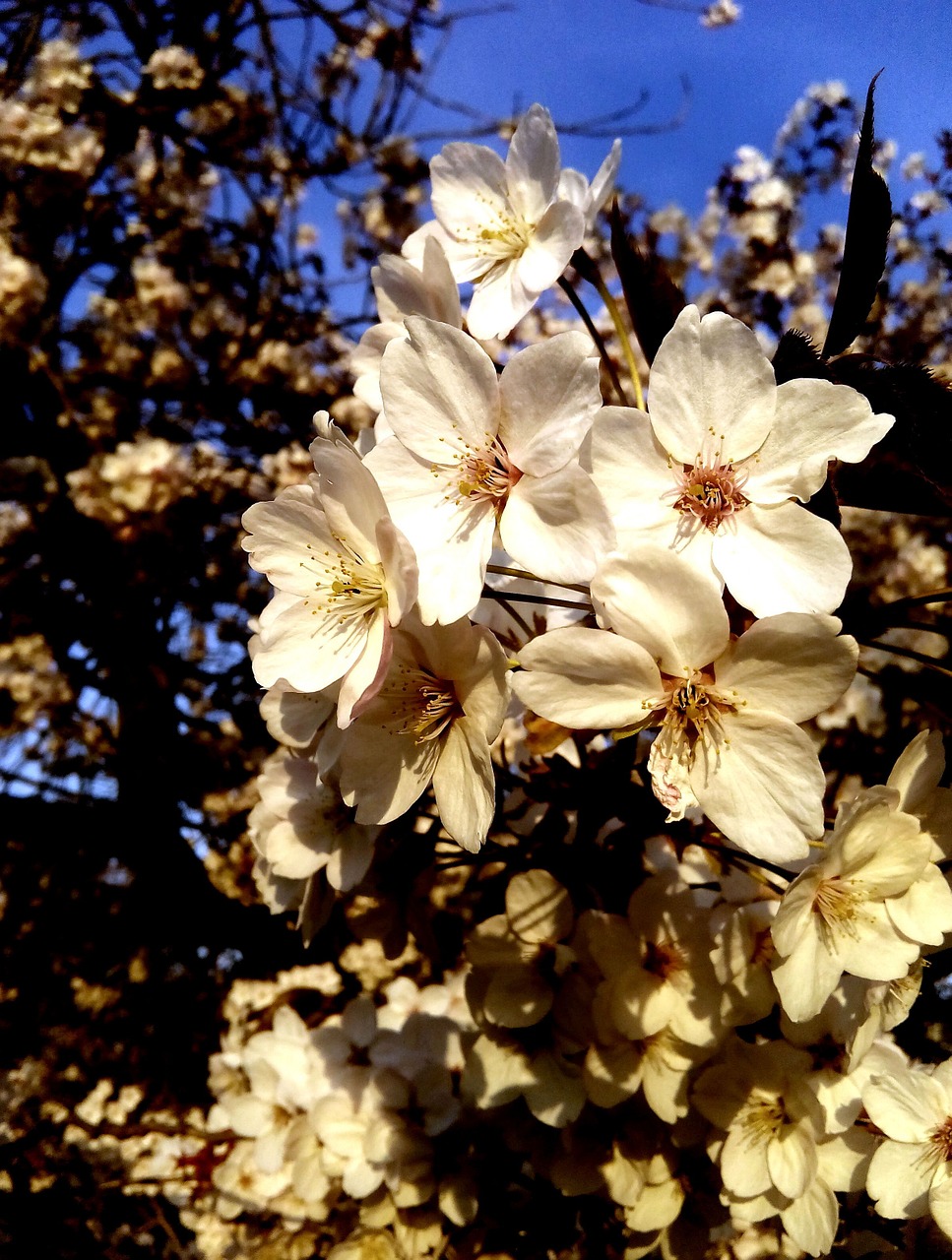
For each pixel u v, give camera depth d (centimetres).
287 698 19
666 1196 19
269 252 58
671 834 18
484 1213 21
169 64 53
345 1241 22
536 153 18
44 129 49
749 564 15
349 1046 25
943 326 57
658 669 15
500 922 19
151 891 50
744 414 15
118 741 53
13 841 52
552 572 15
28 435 49
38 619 50
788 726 15
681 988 18
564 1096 19
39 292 46
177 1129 36
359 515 16
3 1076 48
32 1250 40
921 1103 18
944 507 16
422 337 16
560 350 15
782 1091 18
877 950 16
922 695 18
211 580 56
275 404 57
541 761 19
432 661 16
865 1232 20
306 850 19
